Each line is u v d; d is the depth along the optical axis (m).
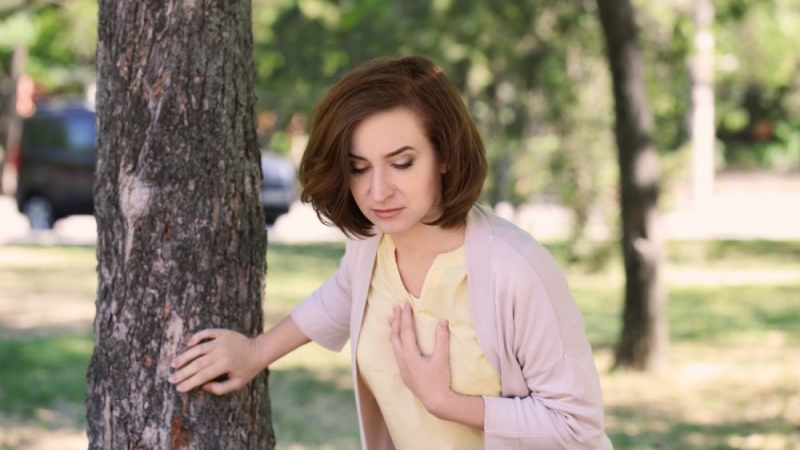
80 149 17.88
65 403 7.04
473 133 2.16
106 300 2.53
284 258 15.43
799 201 26.64
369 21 12.65
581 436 2.20
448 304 2.23
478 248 2.20
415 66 2.13
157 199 2.48
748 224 21.42
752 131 36.75
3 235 17.62
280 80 13.92
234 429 2.54
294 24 13.56
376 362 2.34
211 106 2.52
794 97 32.62
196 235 2.50
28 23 22.83
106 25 2.53
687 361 9.03
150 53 2.49
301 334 2.55
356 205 2.25
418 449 2.34
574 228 14.23
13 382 7.50
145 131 2.49
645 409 7.46
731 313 11.55
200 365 2.44
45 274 13.05
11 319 10.14
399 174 2.10
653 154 8.45
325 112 2.12
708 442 6.51
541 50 12.56
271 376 8.20
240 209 2.57
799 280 14.16
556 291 2.19
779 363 8.96
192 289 2.49
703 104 24.97
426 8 12.45
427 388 2.21
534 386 2.21
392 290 2.30
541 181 14.12
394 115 2.08
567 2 11.57
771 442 6.50
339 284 2.53
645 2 12.34
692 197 25.22
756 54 18.64
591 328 10.47
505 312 2.18
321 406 7.25
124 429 2.48
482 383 2.24
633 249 8.48
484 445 2.26
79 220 20.44
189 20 2.50
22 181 18.09
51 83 28.52
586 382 2.20
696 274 14.91
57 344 8.94
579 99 13.48
